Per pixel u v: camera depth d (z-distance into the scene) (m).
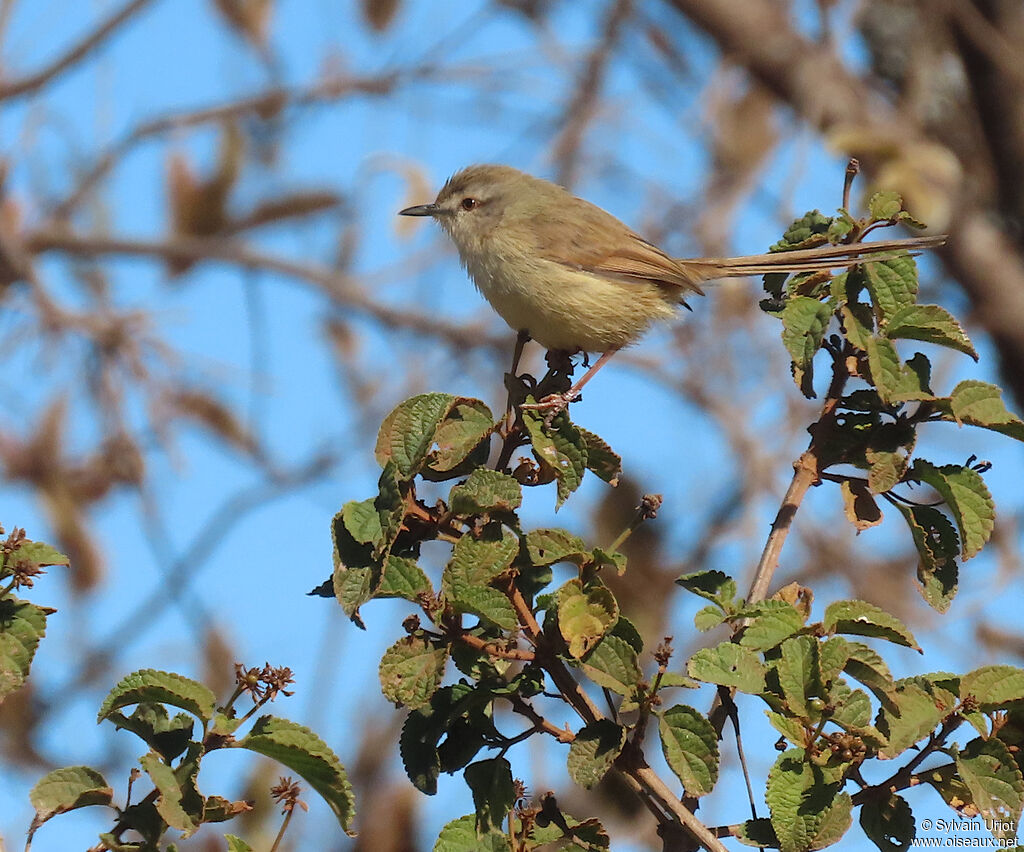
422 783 5.70
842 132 13.72
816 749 5.43
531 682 5.79
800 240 7.31
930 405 6.43
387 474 5.64
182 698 5.27
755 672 5.55
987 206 17.73
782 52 16.59
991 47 16.41
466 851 5.68
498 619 5.48
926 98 16.91
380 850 11.62
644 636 13.48
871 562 14.38
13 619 5.37
